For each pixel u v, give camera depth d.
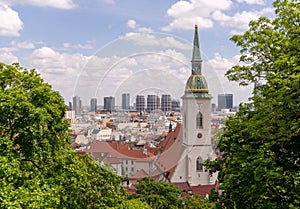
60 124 13.41
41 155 12.76
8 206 9.72
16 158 11.77
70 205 13.08
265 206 11.70
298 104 11.52
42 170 13.06
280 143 12.78
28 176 12.14
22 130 12.02
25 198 10.38
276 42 12.34
